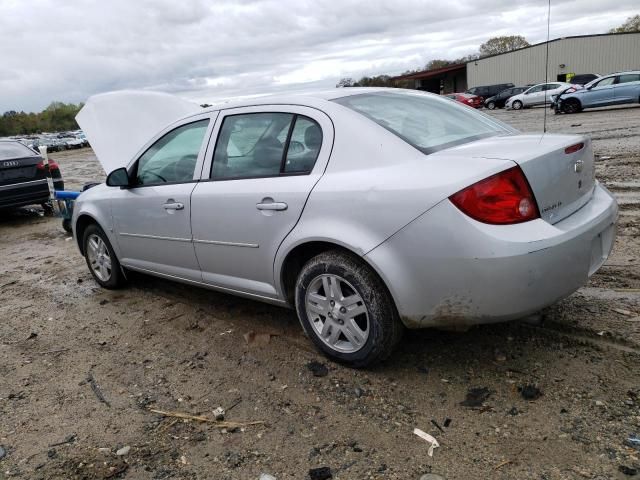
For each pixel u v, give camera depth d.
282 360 3.39
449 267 2.58
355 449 2.49
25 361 3.74
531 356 3.11
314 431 2.66
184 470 2.46
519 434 2.48
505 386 2.86
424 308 2.73
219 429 2.75
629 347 3.08
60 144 45.62
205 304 4.50
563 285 2.66
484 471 2.28
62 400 3.17
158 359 3.59
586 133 14.06
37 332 4.25
